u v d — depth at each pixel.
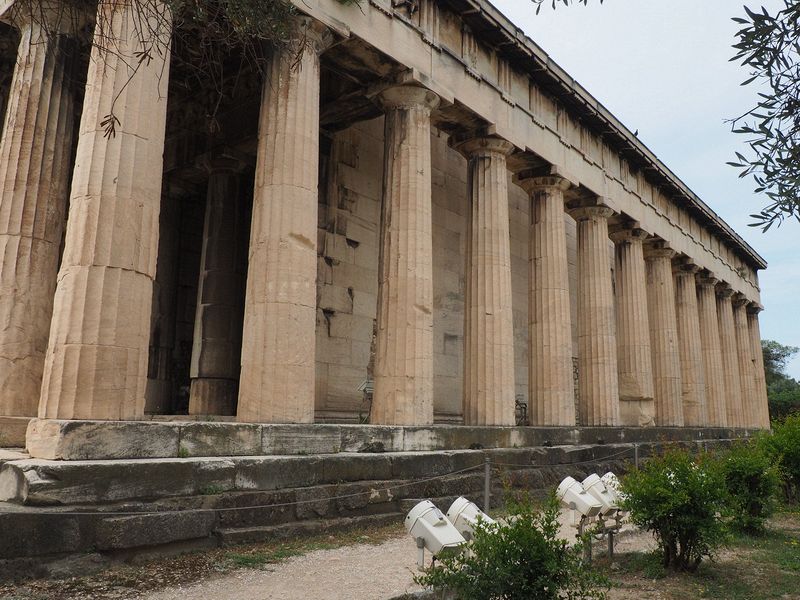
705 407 31.08
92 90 10.39
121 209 10.05
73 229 9.95
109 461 8.77
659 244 28.88
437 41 16.89
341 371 19.11
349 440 12.59
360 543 10.21
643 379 25.39
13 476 8.21
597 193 23.53
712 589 8.63
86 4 12.39
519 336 27.05
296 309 12.34
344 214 19.92
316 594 7.30
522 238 28.11
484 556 6.42
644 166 27.17
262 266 12.44
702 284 34.25
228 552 8.98
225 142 19.31
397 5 15.78
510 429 17.09
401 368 14.88
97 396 9.42
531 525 6.71
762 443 16.80
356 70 15.89
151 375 20.05
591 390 22.73
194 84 18.97
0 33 14.37
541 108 21.14
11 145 12.45
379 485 12.09
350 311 19.67
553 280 20.64
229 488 9.82
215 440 10.35
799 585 8.97
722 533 9.38
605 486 10.27
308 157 13.02
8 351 11.83
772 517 14.94
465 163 25.06
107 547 7.90
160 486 8.98
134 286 10.08
